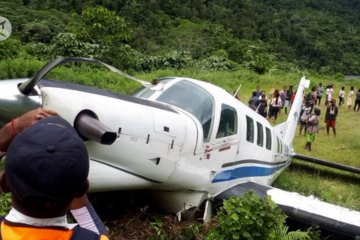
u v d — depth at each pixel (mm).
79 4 53281
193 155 5031
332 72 63969
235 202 4516
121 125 4133
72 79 15695
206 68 31281
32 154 1377
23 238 1359
